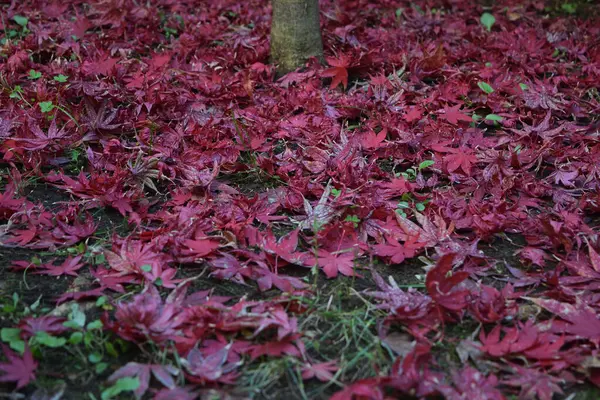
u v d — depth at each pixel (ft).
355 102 11.84
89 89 11.69
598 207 9.01
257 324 6.65
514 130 11.16
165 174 9.92
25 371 6.21
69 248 8.20
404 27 16.28
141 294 7.18
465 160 9.91
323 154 10.01
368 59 13.29
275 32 13.73
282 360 6.58
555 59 14.58
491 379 6.26
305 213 9.00
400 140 10.66
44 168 10.16
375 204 8.95
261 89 13.05
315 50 13.87
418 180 9.74
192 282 7.71
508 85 12.80
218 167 9.23
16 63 12.93
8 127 10.30
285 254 7.88
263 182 9.98
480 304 7.25
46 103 10.48
